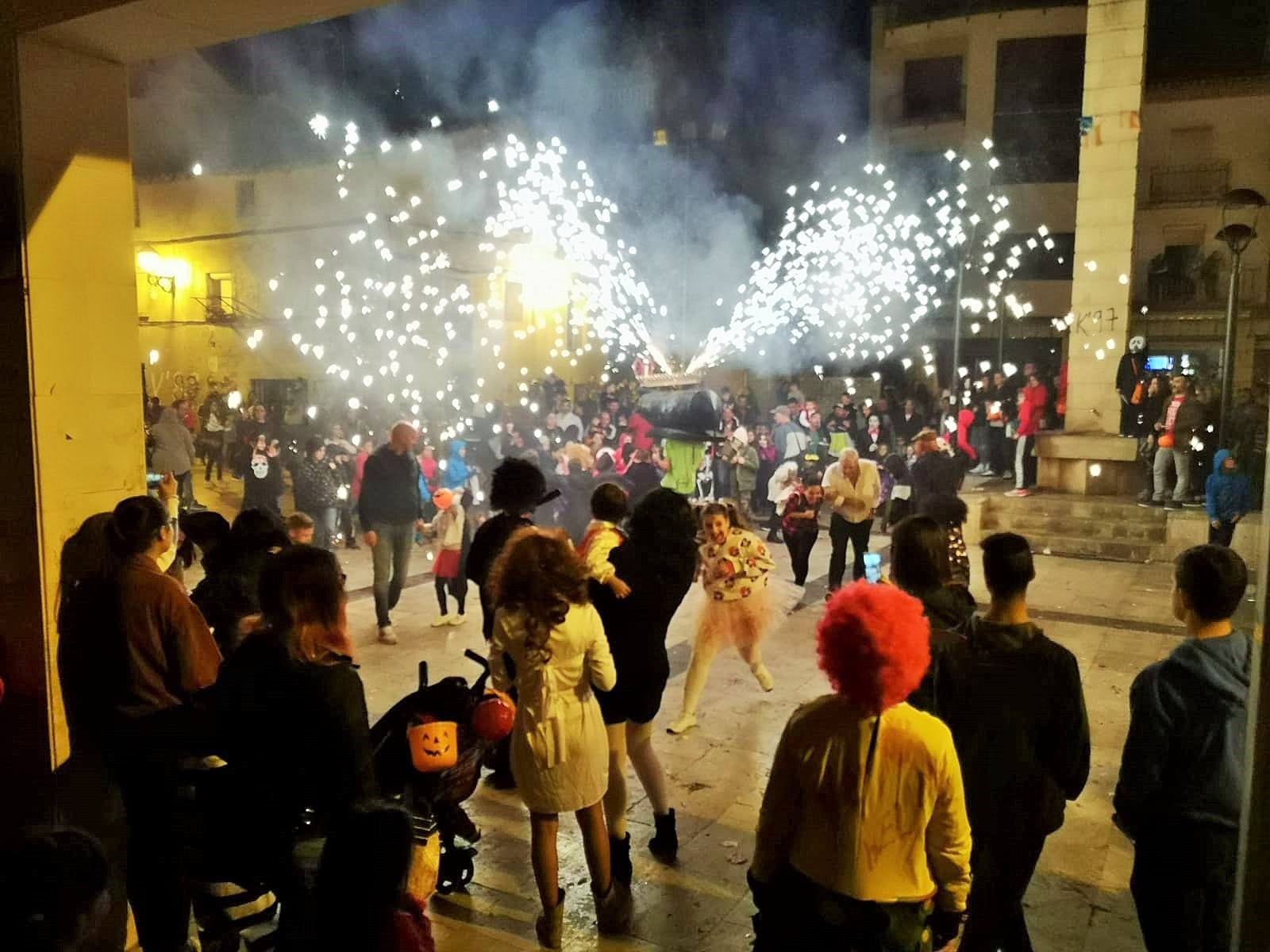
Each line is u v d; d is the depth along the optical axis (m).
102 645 3.43
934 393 23.05
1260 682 1.90
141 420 4.21
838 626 2.24
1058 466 13.82
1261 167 24.23
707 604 6.03
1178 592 2.87
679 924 3.89
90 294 3.95
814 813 2.30
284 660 2.75
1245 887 1.93
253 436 17.02
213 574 4.23
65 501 3.88
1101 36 13.70
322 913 1.84
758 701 6.50
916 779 2.21
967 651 2.95
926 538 3.38
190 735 3.10
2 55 3.62
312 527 5.99
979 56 26.94
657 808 4.42
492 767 5.24
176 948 3.36
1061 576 10.76
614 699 4.06
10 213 3.66
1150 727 2.76
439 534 8.32
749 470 14.83
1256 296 24.17
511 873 4.33
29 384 3.73
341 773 2.70
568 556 3.61
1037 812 2.91
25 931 1.58
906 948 2.21
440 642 7.93
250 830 2.76
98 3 3.39
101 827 3.82
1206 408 13.96
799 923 2.30
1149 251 25.45
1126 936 3.80
